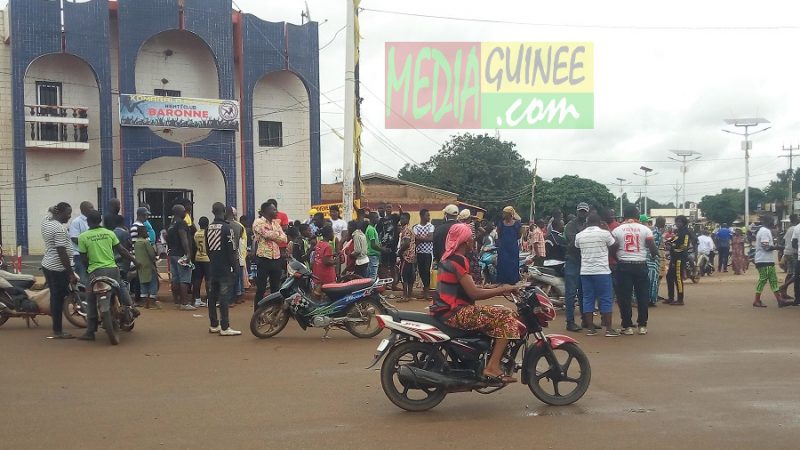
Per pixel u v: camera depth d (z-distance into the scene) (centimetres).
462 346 665
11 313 1134
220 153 2867
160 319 1279
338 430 604
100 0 2680
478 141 5450
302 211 3105
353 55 1870
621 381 791
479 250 1656
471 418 645
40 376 812
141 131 2727
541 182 5331
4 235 2608
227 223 1116
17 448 554
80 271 1237
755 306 1459
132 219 2720
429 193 4247
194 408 674
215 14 2844
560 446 560
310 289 1108
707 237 2406
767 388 757
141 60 2819
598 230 1102
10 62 2616
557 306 1357
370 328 1099
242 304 1496
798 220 1552
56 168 2698
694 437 583
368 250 1523
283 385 771
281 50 2992
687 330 1158
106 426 614
